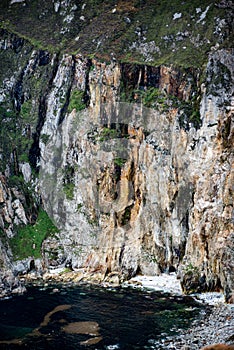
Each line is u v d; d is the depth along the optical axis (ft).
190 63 210.38
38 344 140.77
